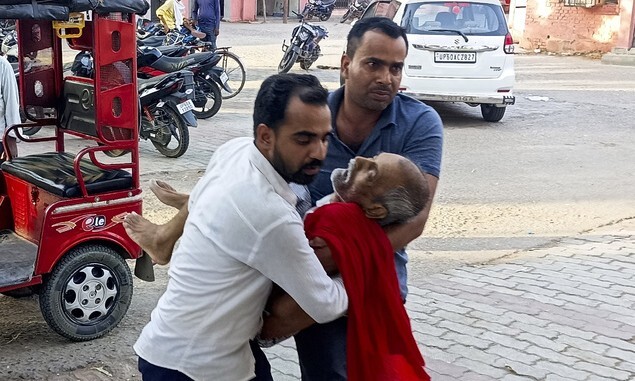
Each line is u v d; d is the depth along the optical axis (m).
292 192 2.33
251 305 2.33
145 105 8.70
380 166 2.35
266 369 2.57
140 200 4.59
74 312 4.43
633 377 4.12
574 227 6.84
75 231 4.35
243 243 2.23
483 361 4.29
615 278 5.59
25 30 4.92
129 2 4.30
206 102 11.28
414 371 2.42
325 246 2.32
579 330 4.70
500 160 9.22
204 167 8.47
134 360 4.28
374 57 2.65
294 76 2.29
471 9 11.09
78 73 6.90
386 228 2.43
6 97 5.16
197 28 15.10
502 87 11.11
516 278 5.59
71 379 4.05
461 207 7.35
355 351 2.36
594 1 20.14
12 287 4.18
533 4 21.75
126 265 4.60
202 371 2.37
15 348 4.39
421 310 5.00
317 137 2.24
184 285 2.36
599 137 10.68
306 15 28.56
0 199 4.93
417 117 2.77
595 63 19.62
